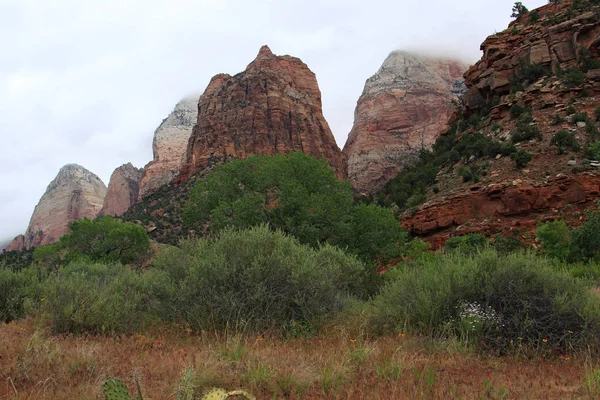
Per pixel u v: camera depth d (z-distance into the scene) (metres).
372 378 5.88
